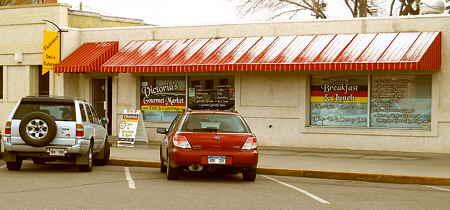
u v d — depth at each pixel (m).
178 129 15.98
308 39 24.11
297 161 20.52
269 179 17.22
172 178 16.17
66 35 28.30
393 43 22.41
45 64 27.45
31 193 13.18
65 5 29.53
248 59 23.84
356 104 24.08
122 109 28.11
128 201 12.27
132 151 23.58
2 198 12.45
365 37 23.27
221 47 25.19
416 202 13.11
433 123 22.70
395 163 20.05
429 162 20.36
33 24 29.89
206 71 24.56
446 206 12.59
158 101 27.50
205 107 26.55
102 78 28.95
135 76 27.73
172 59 25.39
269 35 25.19
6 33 30.53
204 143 15.61
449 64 22.44
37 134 16.95
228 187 14.95
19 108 17.38
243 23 25.66
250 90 25.55
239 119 16.22
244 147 15.72
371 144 23.64
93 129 18.27
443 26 22.53
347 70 23.05
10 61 30.44
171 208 11.54
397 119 23.47
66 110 17.39
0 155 20.52
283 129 25.03
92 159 18.41
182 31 26.81
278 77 25.06
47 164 20.12
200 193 13.68
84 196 12.86
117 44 27.98
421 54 21.30
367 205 12.52
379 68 21.56
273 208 11.82
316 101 24.75
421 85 23.09
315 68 22.52
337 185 16.22
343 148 24.08
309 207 12.07
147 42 27.34
